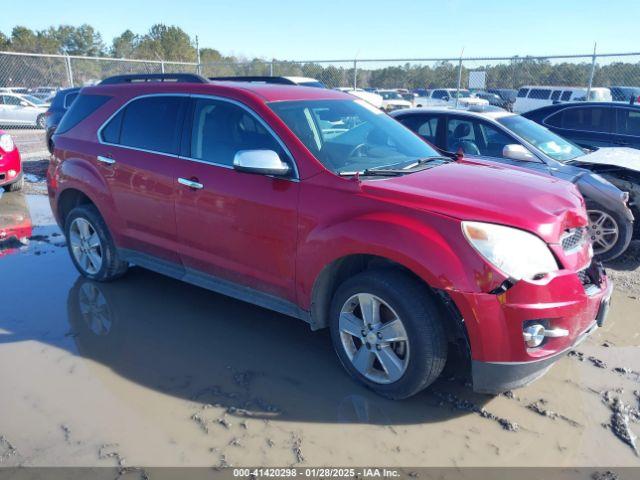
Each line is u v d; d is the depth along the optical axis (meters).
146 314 4.33
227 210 3.65
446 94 23.61
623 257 6.05
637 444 2.83
